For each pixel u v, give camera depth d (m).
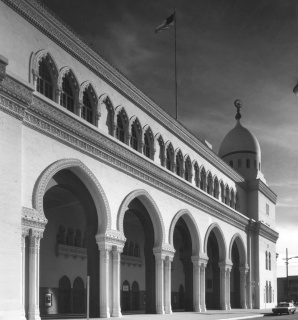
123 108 32.12
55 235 34.09
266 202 63.47
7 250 19.97
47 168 23.72
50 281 32.88
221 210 47.19
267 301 59.56
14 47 22.61
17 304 20.19
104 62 29.75
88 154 27.34
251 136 64.62
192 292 40.75
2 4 22.11
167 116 38.06
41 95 23.36
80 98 27.55
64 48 26.52
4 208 20.06
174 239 52.16
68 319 25.91
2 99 20.48
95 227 28.09
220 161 49.66
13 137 21.00
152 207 34.31
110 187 29.17
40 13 24.28
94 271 27.66
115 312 27.95
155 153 36.28
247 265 54.50
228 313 39.31
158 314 33.34
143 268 46.25
